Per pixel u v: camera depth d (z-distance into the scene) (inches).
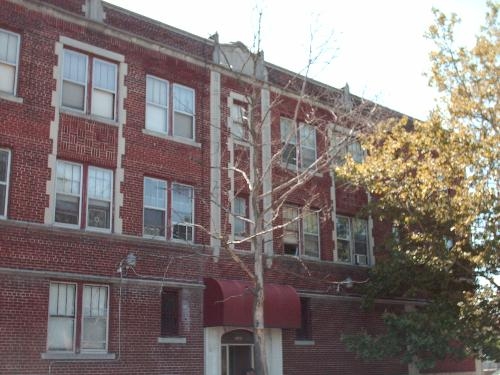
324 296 1010.7
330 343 1005.2
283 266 966.4
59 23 792.3
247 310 847.1
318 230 1048.2
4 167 721.6
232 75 963.3
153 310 797.2
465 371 1261.1
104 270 766.5
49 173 747.4
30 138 740.7
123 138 823.7
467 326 828.6
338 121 870.4
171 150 871.1
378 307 1095.0
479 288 876.0
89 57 820.0
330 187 1074.7
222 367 868.6
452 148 818.2
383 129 948.6
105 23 835.4
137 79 856.3
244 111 813.2
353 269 1075.3
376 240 1130.0
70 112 781.9
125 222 801.6
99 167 800.9
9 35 754.8
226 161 928.3
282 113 1024.9
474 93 856.3
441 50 882.8
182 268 840.9
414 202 853.8
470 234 812.6
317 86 1083.9
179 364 808.3
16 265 697.0
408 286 979.3
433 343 839.7
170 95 893.2
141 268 799.7
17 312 687.7
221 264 884.0
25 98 745.6
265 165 964.0
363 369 1045.8
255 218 692.1
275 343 915.4
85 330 744.3
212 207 891.4
